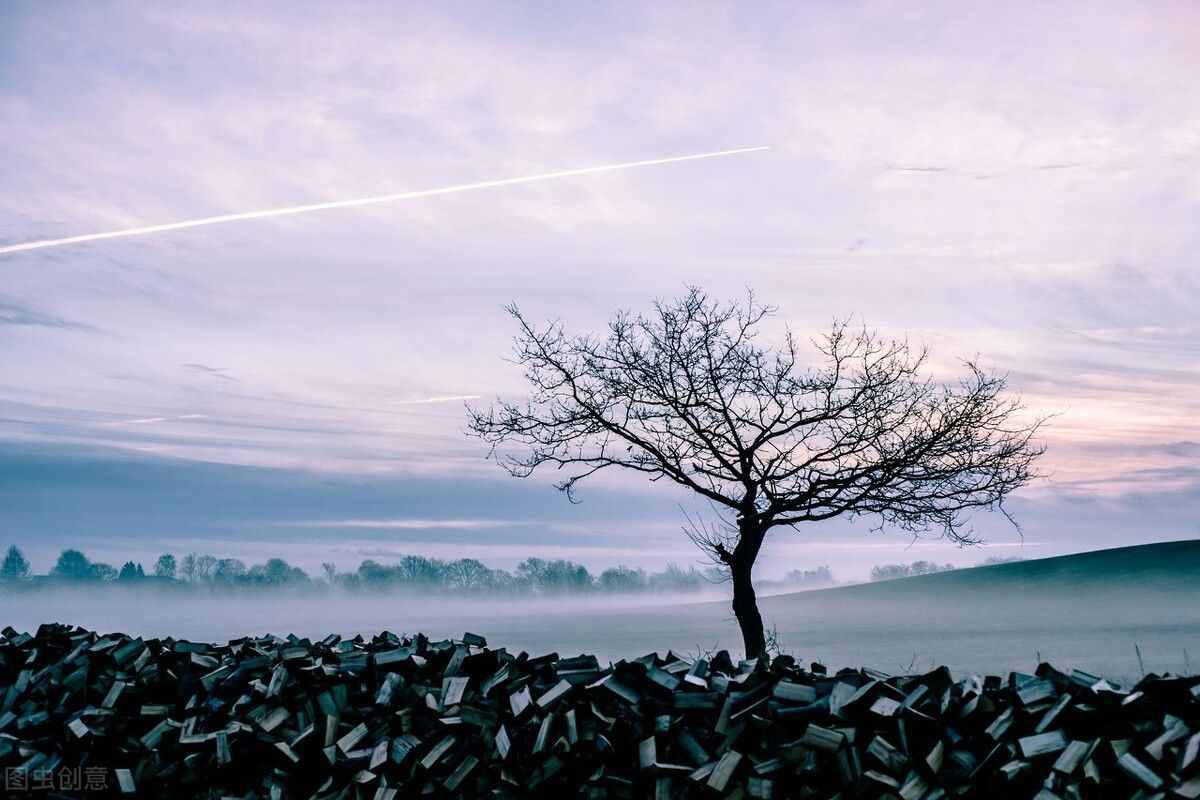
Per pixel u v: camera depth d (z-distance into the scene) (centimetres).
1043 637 3909
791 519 1708
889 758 805
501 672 1034
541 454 1795
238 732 1012
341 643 1299
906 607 6669
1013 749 795
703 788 836
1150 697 828
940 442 1652
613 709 931
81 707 1162
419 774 941
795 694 886
